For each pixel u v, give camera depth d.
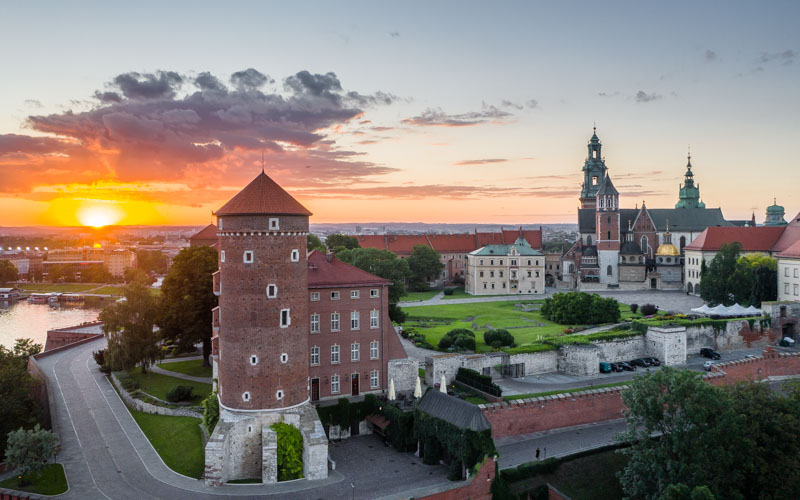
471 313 149.88
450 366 88.69
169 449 72.00
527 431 78.69
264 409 67.62
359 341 81.31
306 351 70.94
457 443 64.75
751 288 135.62
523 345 101.44
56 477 65.50
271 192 69.44
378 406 78.31
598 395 83.44
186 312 96.69
